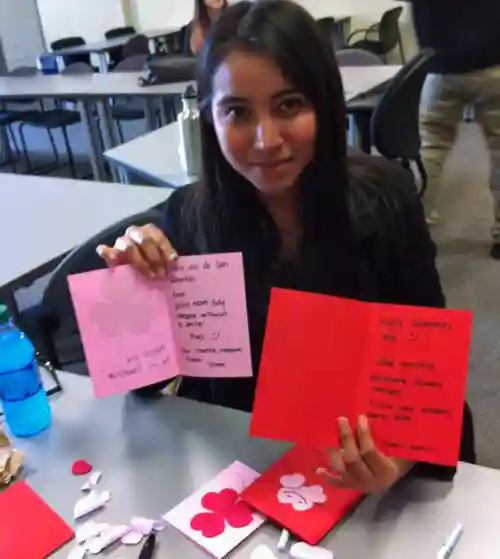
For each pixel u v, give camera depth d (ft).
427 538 2.47
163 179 7.45
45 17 22.40
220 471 2.90
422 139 10.74
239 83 2.87
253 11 2.92
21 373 3.25
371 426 2.54
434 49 9.79
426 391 2.49
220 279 2.92
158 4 21.16
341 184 3.37
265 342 2.63
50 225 6.35
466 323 2.46
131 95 12.06
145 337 2.99
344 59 12.75
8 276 5.33
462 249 10.46
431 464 2.71
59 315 5.14
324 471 2.55
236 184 3.50
